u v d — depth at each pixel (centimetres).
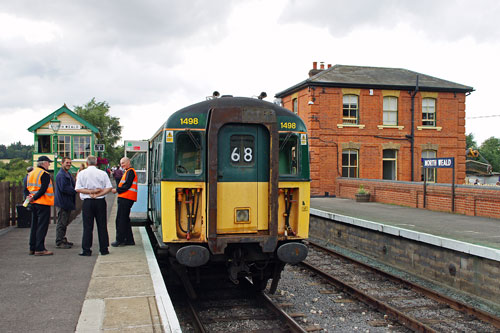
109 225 1319
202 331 608
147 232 1216
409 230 1038
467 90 2414
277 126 681
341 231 1395
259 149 686
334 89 2311
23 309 518
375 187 1997
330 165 2314
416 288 862
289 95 2622
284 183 706
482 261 816
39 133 3603
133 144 1141
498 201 1328
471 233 1058
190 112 684
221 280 859
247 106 673
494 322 678
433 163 1617
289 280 948
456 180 2427
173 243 668
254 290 811
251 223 682
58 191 904
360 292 798
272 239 673
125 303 540
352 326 671
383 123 2370
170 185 666
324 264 1116
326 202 1988
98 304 536
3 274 682
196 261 647
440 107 2403
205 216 665
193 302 768
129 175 933
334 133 2308
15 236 1066
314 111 2284
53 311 511
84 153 3625
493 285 786
